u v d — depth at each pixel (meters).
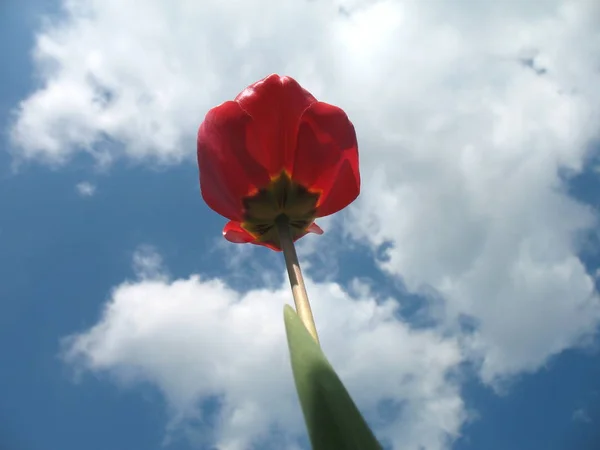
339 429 0.15
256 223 0.25
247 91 0.24
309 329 0.19
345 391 0.15
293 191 0.24
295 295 0.21
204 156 0.24
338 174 0.25
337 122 0.24
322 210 0.25
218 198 0.25
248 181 0.24
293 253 0.23
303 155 0.24
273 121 0.24
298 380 0.15
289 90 0.25
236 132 0.24
